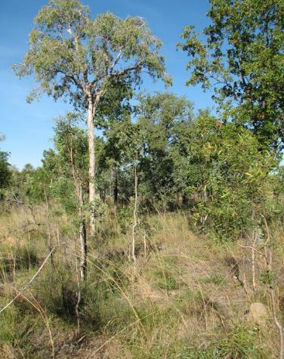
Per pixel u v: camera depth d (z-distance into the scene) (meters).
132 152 6.62
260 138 7.23
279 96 7.29
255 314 3.66
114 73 11.16
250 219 2.75
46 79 10.32
